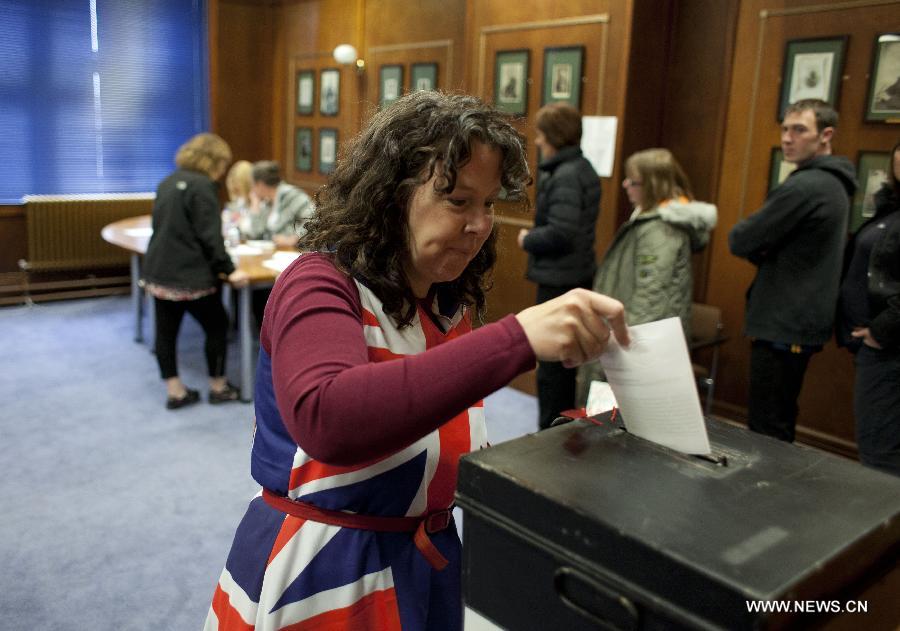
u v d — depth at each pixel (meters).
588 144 3.81
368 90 5.56
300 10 6.09
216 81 6.34
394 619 0.94
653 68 3.74
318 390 0.70
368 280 0.87
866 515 0.66
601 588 0.64
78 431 3.53
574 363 0.75
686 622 0.58
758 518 0.64
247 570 0.99
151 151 6.31
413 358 0.71
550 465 0.74
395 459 0.92
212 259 3.63
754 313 2.83
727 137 3.63
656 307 2.95
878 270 2.40
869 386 2.45
